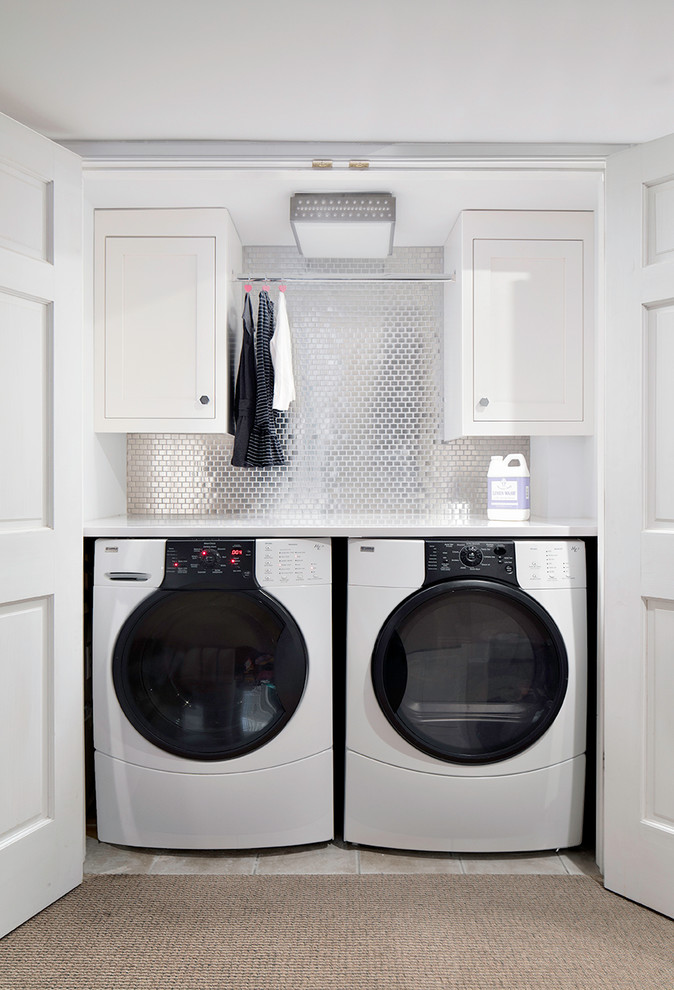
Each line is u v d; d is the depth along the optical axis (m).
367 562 1.97
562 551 1.96
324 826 1.98
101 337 2.34
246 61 1.54
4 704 1.60
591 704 2.02
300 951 1.54
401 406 2.66
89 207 2.29
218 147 1.88
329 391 2.66
